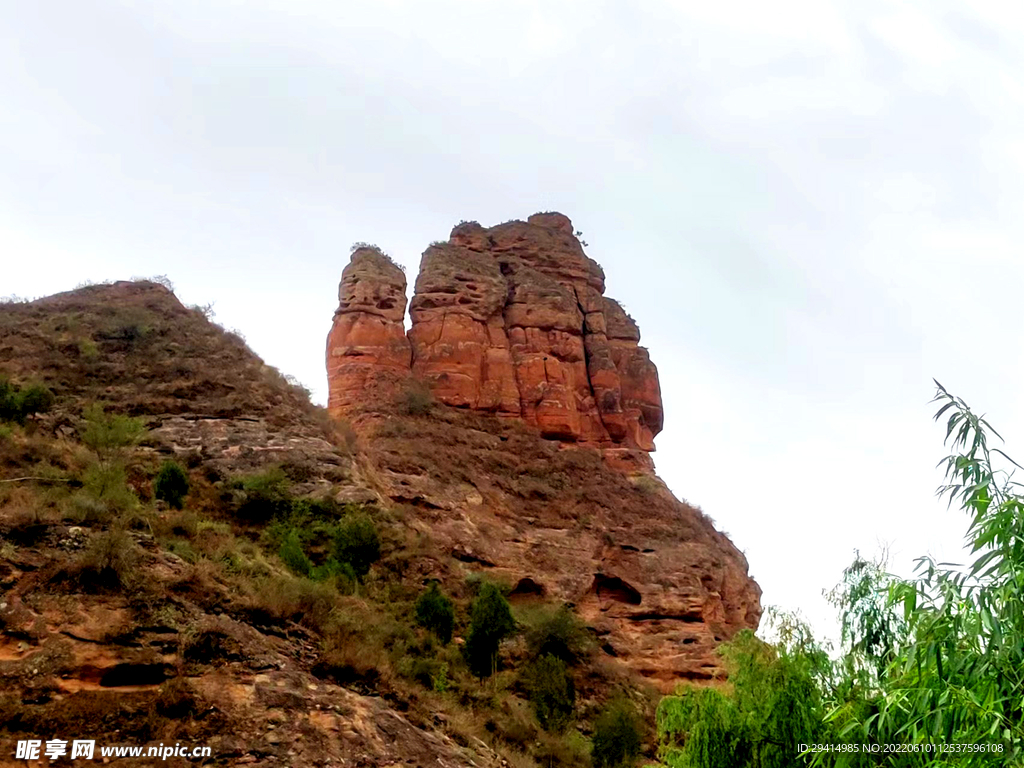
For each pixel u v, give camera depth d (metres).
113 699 18.86
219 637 21.23
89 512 24.55
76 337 50.75
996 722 13.44
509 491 56.06
